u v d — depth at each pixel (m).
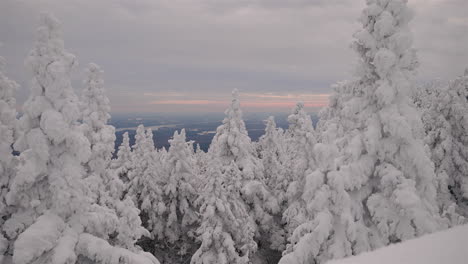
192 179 29.38
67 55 11.91
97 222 12.03
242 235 19.98
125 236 13.92
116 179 17.69
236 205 20.27
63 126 11.24
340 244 11.62
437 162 20.91
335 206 11.92
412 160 12.37
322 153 12.12
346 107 13.22
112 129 18.00
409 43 12.07
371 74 13.24
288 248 13.09
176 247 29.58
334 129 13.62
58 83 11.33
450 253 5.16
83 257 11.95
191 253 28.95
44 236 10.41
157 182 28.70
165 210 27.70
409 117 12.45
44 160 11.30
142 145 28.55
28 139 11.15
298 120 22.38
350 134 13.46
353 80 13.65
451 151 20.52
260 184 23.53
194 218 28.50
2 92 14.50
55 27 11.72
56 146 11.76
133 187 26.91
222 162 25.23
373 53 12.65
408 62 12.31
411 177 12.66
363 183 12.64
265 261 24.98
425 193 12.76
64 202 11.14
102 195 16.16
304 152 19.19
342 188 11.64
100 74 17.89
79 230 11.54
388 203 12.20
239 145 24.73
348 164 12.67
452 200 20.50
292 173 23.94
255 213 24.27
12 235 11.68
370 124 12.73
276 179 26.34
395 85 12.41
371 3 12.80
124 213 14.09
